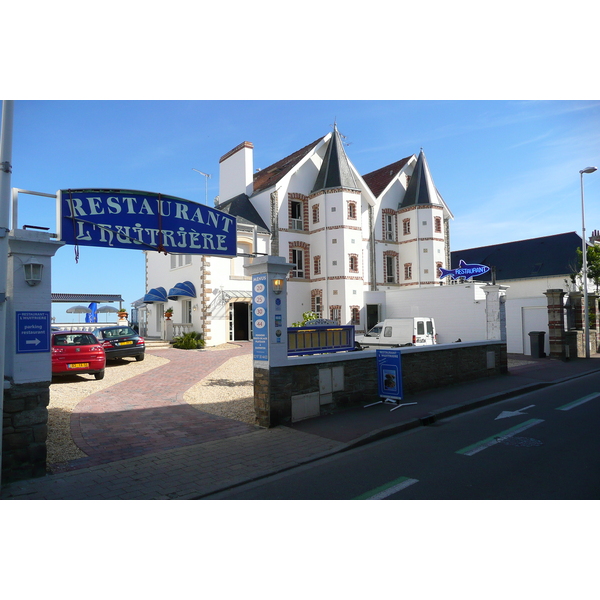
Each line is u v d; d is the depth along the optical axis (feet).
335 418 29.58
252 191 99.04
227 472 20.39
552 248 124.16
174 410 31.76
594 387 43.01
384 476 19.75
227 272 83.05
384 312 92.07
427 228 104.99
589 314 78.28
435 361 40.73
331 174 95.50
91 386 40.52
